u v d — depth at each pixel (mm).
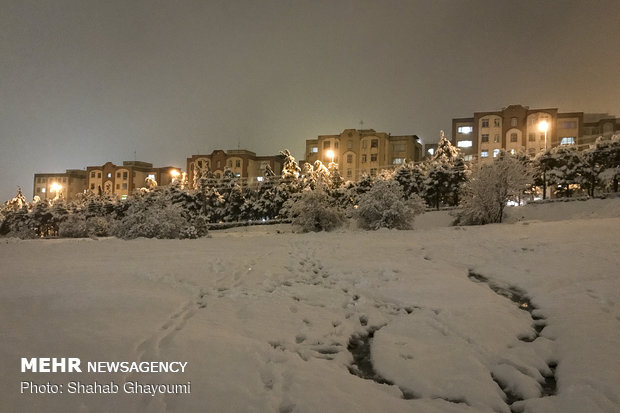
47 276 9188
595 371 4918
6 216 59438
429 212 37812
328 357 5574
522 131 77250
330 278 9898
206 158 101125
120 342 5414
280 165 101938
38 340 5426
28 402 4023
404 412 4184
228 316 6781
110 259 12070
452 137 82625
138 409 3986
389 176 48594
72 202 65688
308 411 4027
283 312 7113
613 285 8234
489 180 26359
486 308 7344
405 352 5652
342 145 90312
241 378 4625
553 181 41656
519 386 4820
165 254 13195
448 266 10867
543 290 8297
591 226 17281
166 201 24906
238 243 16906
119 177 111688
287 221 45250
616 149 38281
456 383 4797
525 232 16656
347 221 30734
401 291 8484
